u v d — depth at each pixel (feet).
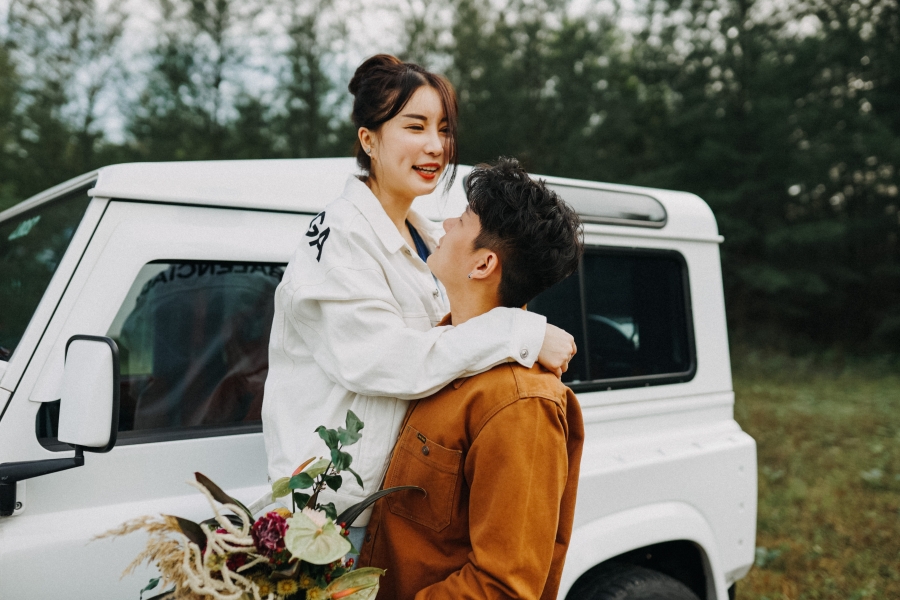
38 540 4.70
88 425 4.13
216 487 3.82
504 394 4.12
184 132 41.83
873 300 57.67
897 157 49.55
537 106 51.39
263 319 6.10
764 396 34.86
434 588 4.17
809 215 55.36
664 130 55.67
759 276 52.21
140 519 3.62
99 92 38.47
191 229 5.69
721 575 8.13
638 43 57.11
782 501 18.16
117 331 5.40
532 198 4.30
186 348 5.73
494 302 4.55
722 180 54.44
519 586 3.93
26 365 4.94
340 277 4.48
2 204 30.68
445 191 5.33
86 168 37.19
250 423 5.92
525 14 52.47
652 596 7.16
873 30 53.36
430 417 4.33
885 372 44.88
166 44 42.16
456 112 5.13
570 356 4.46
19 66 36.35
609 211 8.25
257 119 44.04
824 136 51.16
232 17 42.96
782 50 52.37
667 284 8.73
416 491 4.37
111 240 5.36
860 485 19.80
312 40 45.44
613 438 7.79
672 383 8.45
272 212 6.15
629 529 7.27
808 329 58.59
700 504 8.10
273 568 3.66
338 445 4.01
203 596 3.63
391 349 4.28
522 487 4.01
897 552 14.80
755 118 52.16
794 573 13.64
